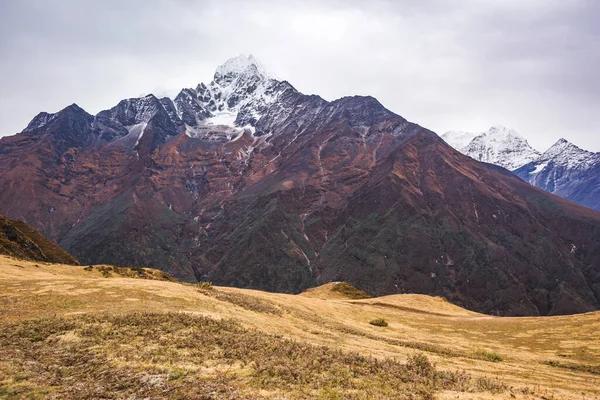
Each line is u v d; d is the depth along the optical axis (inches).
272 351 1053.8
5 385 831.1
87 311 1439.5
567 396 979.3
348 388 839.7
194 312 1465.3
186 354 992.9
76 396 783.7
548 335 2559.1
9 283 1952.5
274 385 826.8
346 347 1352.1
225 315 1493.6
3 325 1266.0
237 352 1015.6
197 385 810.2
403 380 936.9
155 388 804.6
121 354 990.4
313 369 940.6
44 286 1895.9
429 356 1469.0
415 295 4788.4
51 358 988.6
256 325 1433.3
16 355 1005.2
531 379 1216.2
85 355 997.2
